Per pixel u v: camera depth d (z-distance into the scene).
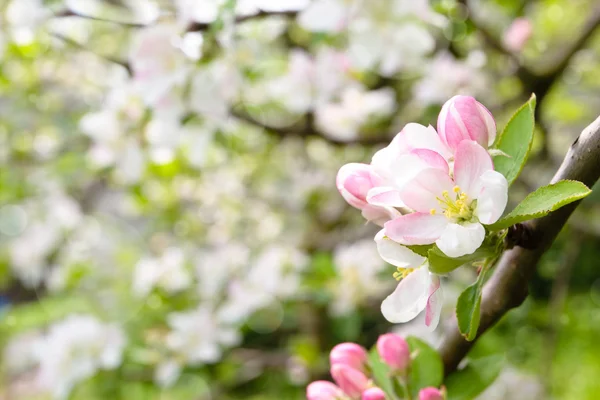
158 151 1.08
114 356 1.21
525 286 0.58
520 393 1.64
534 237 0.56
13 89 1.35
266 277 1.31
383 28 0.92
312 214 1.84
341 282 1.28
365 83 1.33
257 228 1.80
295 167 1.88
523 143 0.57
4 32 1.10
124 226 1.99
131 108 1.04
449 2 0.96
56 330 1.24
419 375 0.63
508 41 1.16
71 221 1.80
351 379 0.62
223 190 1.74
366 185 0.57
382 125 1.33
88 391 1.55
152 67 0.86
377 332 1.71
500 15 1.44
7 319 1.94
